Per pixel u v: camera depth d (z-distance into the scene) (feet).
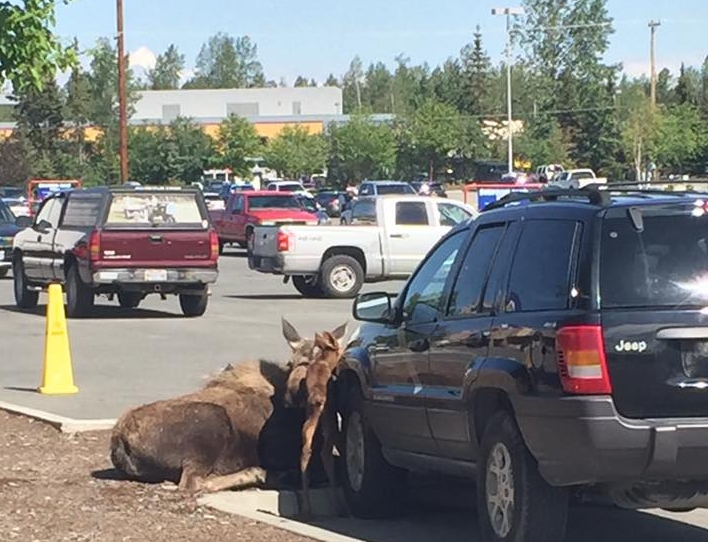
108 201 72.74
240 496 30.30
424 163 286.66
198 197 74.33
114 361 55.57
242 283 102.78
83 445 36.47
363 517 29.58
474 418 25.14
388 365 28.37
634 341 22.35
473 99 335.67
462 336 25.49
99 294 77.15
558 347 22.61
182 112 437.99
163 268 73.05
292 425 31.07
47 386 46.32
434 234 89.81
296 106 446.19
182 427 30.55
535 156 280.92
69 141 285.84
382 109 511.81
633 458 22.20
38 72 35.76
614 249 22.98
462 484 32.09
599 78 311.47
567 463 22.56
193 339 64.03
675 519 29.14
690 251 23.15
